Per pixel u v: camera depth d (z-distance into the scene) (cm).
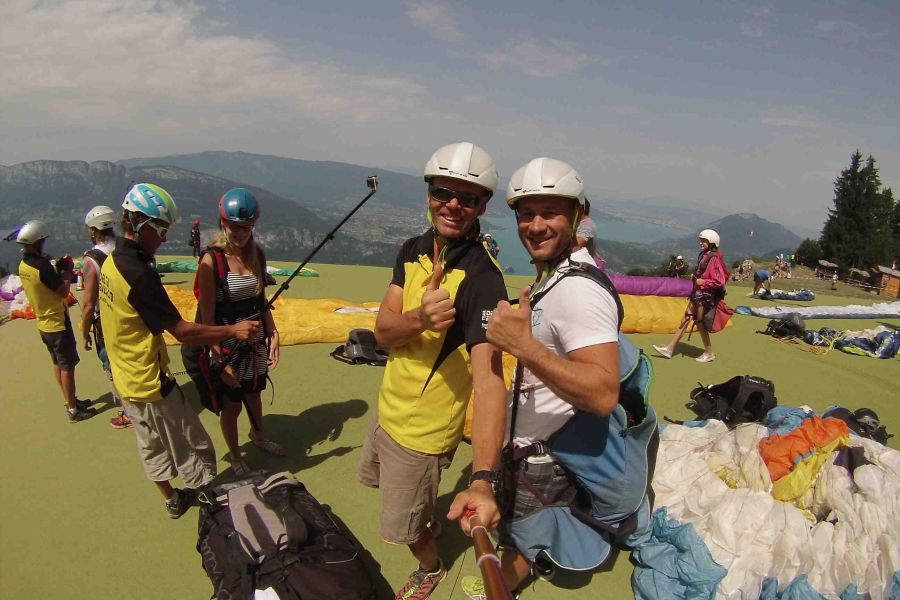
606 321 184
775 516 274
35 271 416
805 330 873
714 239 680
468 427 433
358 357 607
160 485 326
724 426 379
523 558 247
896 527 261
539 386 223
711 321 684
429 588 268
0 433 438
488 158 204
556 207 195
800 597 245
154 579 285
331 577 237
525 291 167
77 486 366
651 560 279
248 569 236
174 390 314
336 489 367
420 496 234
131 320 288
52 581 281
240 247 349
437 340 219
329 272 1255
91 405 484
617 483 226
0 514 335
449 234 208
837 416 398
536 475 229
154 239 287
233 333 322
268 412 482
